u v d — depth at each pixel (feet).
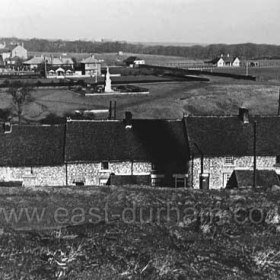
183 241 62.90
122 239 62.18
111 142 175.42
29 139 175.32
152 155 173.17
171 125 184.03
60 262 53.31
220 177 174.81
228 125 183.32
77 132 177.17
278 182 159.12
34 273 50.31
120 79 588.50
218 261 55.72
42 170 169.07
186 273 51.67
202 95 435.94
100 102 396.57
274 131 183.21
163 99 411.95
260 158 176.14
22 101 366.84
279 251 59.21
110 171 171.63
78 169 170.19
